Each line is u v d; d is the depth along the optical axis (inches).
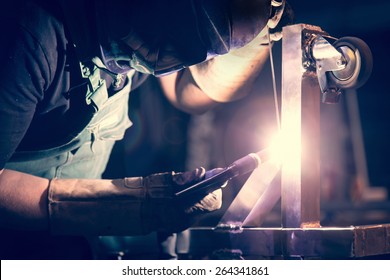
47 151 64.7
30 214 60.1
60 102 62.8
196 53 55.4
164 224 58.1
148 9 54.2
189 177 58.1
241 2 54.5
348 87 58.9
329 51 57.4
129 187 59.2
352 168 238.2
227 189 180.9
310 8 277.9
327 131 239.6
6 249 67.8
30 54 56.3
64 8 58.2
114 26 55.4
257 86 225.8
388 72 293.3
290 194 57.7
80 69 60.8
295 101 58.1
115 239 79.4
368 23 278.1
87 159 70.8
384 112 294.7
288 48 58.6
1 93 55.3
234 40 56.0
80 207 59.4
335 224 143.9
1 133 56.5
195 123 211.2
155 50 55.5
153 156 214.4
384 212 171.8
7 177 61.0
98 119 66.9
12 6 57.2
